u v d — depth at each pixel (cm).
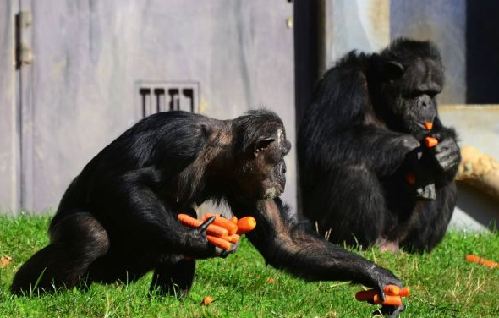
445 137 1636
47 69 1919
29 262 1038
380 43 2005
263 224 1050
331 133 1686
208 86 1970
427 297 1227
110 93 1938
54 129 1920
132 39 1944
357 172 1639
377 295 949
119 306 966
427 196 1606
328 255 1014
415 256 1492
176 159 1008
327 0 1970
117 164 1017
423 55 1720
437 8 2142
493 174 2003
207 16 1970
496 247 1703
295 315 1004
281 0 1991
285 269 1035
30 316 930
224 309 998
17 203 1911
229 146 1039
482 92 2173
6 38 1902
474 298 1241
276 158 1037
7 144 1900
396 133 1670
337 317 1016
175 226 979
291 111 2000
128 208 984
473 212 2058
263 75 1988
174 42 1959
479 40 2162
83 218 1026
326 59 1972
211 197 1088
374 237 1641
